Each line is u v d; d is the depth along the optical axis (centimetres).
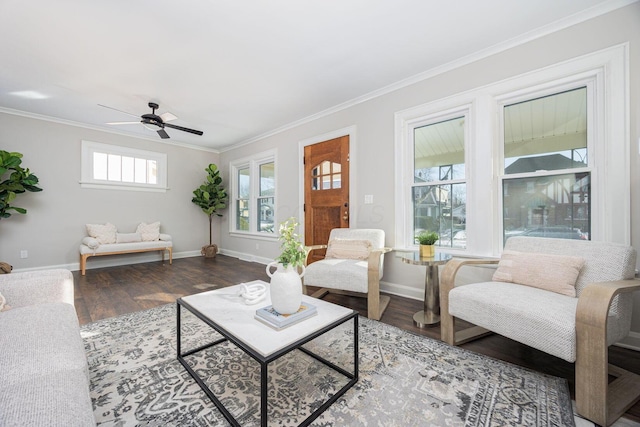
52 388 76
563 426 114
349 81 301
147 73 279
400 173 305
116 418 118
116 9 190
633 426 114
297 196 433
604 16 191
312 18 201
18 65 262
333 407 125
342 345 186
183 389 138
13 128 384
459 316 172
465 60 255
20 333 106
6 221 382
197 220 587
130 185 494
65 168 428
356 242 290
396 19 204
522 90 228
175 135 506
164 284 346
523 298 151
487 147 245
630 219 182
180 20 202
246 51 243
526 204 233
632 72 182
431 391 136
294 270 143
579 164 208
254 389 139
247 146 537
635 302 179
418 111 289
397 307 264
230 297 170
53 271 158
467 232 260
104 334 200
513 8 193
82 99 341
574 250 171
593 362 117
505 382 143
